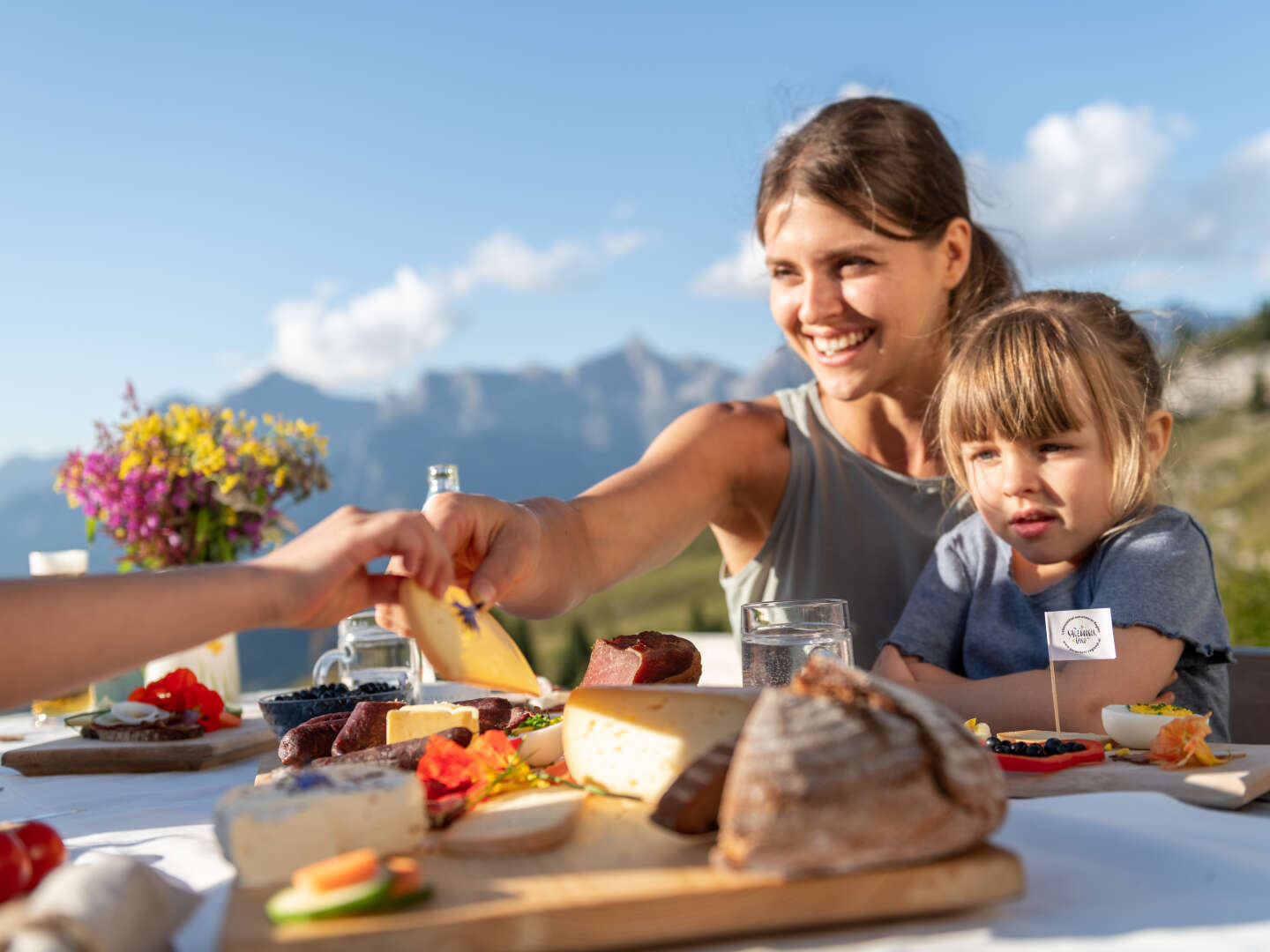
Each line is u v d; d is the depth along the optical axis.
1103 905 0.83
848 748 0.81
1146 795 1.11
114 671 1.01
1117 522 2.08
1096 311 2.40
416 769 1.31
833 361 2.55
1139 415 2.07
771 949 0.78
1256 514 30.94
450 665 1.14
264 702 1.99
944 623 2.25
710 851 0.93
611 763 1.22
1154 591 1.92
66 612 0.99
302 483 3.19
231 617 1.05
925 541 2.66
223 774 1.89
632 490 2.35
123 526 3.04
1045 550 2.06
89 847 1.25
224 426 3.19
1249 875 0.88
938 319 2.63
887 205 2.39
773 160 2.63
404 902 0.80
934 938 0.77
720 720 1.16
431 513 1.43
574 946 0.78
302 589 1.09
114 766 1.95
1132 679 1.83
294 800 0.95
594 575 2.04
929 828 0.81
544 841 0.95
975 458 2.12
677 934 0.79
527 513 1.63
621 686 1.26
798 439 2.80
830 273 2.48
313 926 0.77
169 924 0.83
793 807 0.79
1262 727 2.38
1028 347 1.99
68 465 3.08
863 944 0.77
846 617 1.64
